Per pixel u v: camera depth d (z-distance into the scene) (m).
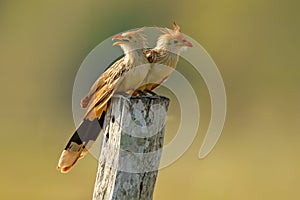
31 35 22.61
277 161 19.31
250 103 21.30
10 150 19.53
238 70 22.33
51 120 20.47
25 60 22.05
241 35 22.94
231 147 19.86
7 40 22.44
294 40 22.53
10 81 21.66
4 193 17.88
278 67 21.98
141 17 23.52
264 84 21.77
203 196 17.78
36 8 22.95
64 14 23.05
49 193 17.86
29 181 18.38
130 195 8.08
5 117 20.50
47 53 22.47
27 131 20.09
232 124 20.69
